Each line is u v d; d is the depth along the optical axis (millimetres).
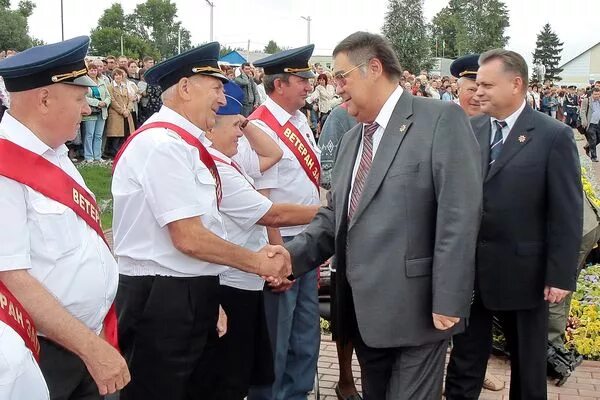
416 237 2637
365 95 2709
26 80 2201
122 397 2801
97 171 10898
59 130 2285
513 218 3295
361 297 2705
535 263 3312
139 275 2768
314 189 3914
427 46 32375
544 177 3256
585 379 4516
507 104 3314
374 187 2660
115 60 13039
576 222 3195
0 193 2119
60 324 2152
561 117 26422
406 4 32094
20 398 1905
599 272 6277
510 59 3279
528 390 3416
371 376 2926
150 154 2645
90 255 2338
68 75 2256
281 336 3650
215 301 2848
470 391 3541
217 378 3111
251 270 2871
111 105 12203
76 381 2422
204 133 2885
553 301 3250
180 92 2768
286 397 3826
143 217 2723
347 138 3008
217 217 2865
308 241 3074
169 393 2750
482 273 3354
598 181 12344
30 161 2215
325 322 5410
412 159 2627
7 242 2104
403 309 2652
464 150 2604
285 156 3760
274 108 3832
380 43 2701
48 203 2227
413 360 2752
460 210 2553
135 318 2760
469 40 50562
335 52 2752
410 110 2697
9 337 1924
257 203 3219
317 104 14570
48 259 2219
